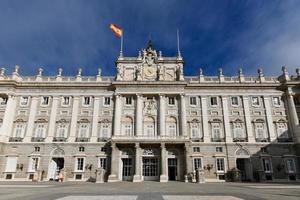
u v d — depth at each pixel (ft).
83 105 184.14
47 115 181.68
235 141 172.14
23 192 78.59
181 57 191.93
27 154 171.42
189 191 82.84
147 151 166.30
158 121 177.17
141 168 160.45
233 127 176.55
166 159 161.79
